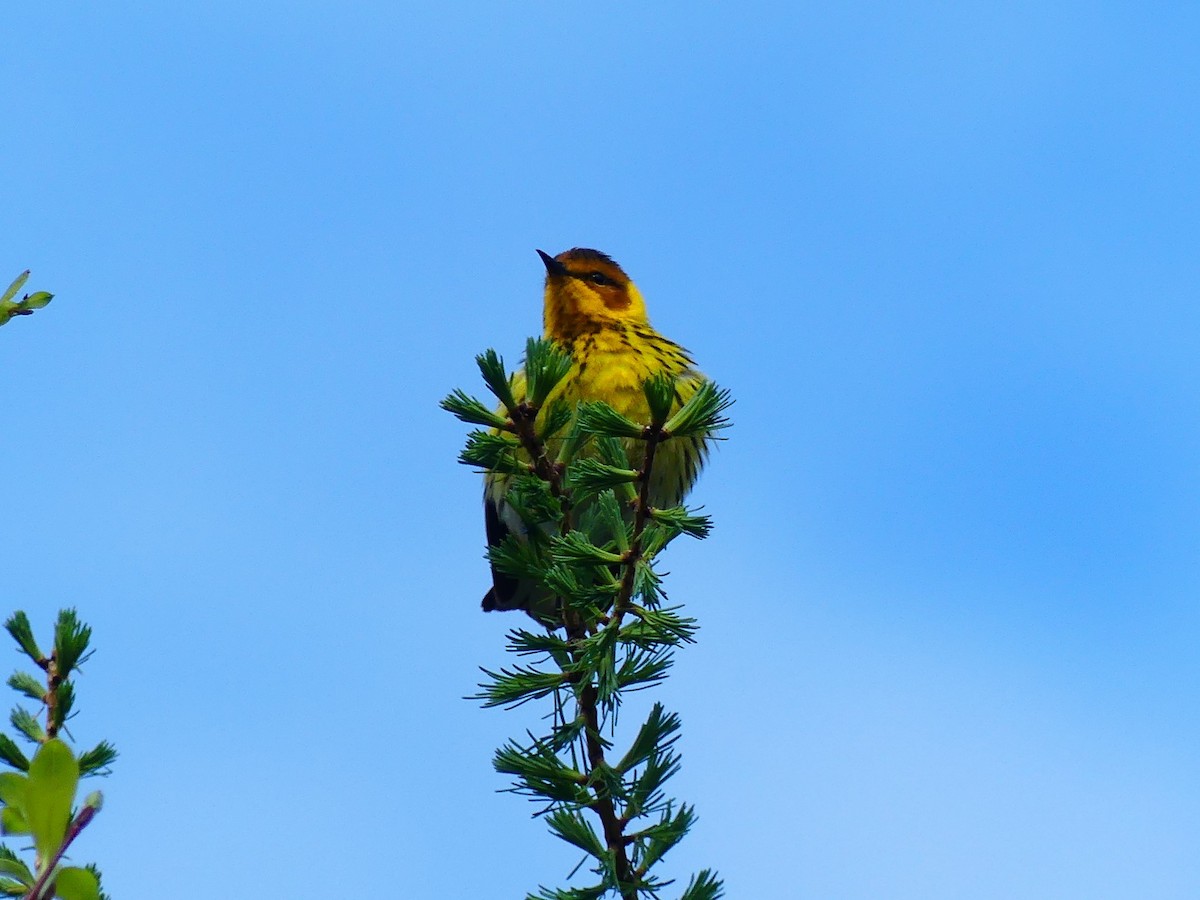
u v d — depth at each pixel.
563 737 8.85
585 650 9.08
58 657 6.88
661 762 8.45
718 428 9.31
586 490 9.70
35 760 4.96
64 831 4.95
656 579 9.09
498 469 10.08
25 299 7.66
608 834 8.28
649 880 7.92
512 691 9.16
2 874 5.02
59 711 6.69
